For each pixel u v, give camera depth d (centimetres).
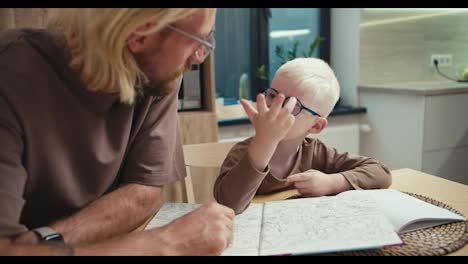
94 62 64
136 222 81
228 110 240
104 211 76
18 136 65
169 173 89
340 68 281
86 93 70
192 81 194
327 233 64
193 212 68
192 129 188
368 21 262
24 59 67
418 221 70
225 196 84
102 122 75
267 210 78
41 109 67
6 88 64
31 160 69
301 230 67
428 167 239
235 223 75
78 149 74
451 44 297
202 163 125
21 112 65
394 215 72
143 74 68
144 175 84
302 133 105
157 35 62
